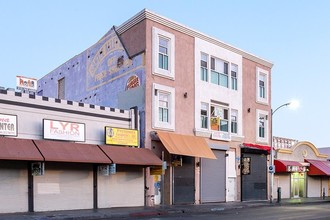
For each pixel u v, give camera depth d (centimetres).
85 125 2072
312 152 4166
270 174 3081
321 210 2280
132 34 2527
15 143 1722
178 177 2491
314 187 4106
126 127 2286
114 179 2161
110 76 2697
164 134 2366
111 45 2722
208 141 2730
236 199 2938
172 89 2516
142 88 2384
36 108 1886
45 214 1703
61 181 1933
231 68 3052
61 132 1941
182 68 2611
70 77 3266
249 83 3219
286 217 1798
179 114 2552
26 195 1797
